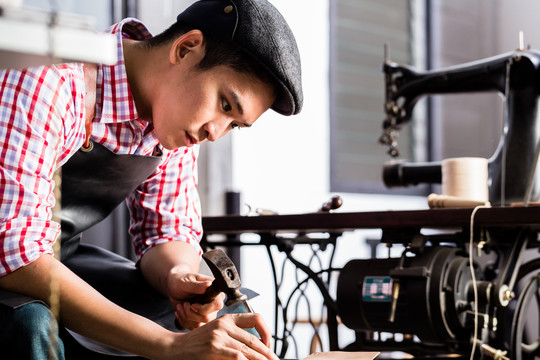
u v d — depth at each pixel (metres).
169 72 1.48
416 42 4.75
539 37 4.48
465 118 4.79
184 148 1.85
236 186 3.72
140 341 1.33
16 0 0.71
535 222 1.76
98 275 1.74
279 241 2.34
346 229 2.11
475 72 2.47
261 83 1.43
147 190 1.84
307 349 3.85
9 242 1.29
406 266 1.94
